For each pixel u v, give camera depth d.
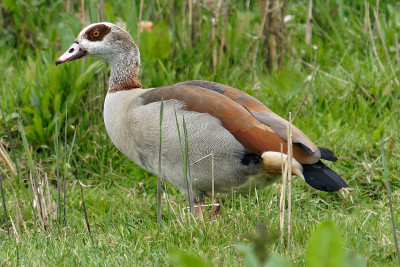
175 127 7.93
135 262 6.67
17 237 7.55
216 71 11.61
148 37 11.38
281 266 4.89
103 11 11.13
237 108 7.82
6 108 10.49
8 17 13.25
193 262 5.19
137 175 9.75
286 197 8.80
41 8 13.43
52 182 9.79
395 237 6.19
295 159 7.58
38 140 10.18
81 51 9.18
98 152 10.09
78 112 10.38
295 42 12.42
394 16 12.44
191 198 8.19
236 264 6.38
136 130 8.25
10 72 12.17
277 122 7.71
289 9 13.43
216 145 7.80
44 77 10.73
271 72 11.98
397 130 9.98
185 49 12.11
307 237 7.09
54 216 8.30
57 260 6.79
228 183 8.10
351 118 10.48
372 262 6.50
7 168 9.82
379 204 8.68
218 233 7.20
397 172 9.16
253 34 12.84
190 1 11.93
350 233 7.16
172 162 8.11
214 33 11.88
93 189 9.52
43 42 13.08
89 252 6.97
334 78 11.11
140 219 8.48
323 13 13.02
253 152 7.69
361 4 13.09
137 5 13.26
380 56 11.86
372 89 10.75
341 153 9.61
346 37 12.66
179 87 8.23
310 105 10.71
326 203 8.76
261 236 5.01
